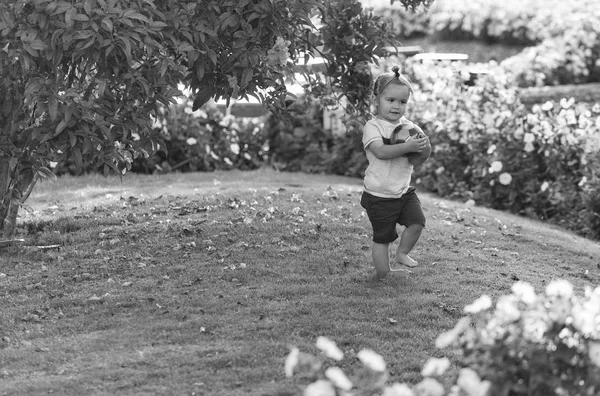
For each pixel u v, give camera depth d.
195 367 5.62
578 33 20.05
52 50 7.24
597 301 4.41
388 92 7.32
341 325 6.44
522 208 12.84
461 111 13.60
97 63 7.71
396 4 25.39
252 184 12.65
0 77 7.64
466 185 13.51
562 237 10.14
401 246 7.43
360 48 9.72
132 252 8.23
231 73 8.25
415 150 7.12
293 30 8.43
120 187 12.34
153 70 7.79
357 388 5.00
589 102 17.12
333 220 9.35
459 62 14.20
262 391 5.24
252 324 6.41
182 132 15.11
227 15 7.94
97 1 7.29
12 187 8.58
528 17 23.34
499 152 12.88
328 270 7.84
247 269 7.74
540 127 12.50
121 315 6.70
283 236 8.70
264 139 15.90
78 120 7.50
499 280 7.85
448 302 7.10
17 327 6.52
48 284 7.46
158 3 7.90
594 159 11.82
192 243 8.38
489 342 4.27
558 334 4.24
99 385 5.38
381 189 7.33
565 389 4.08
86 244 8.48
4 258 8.13
